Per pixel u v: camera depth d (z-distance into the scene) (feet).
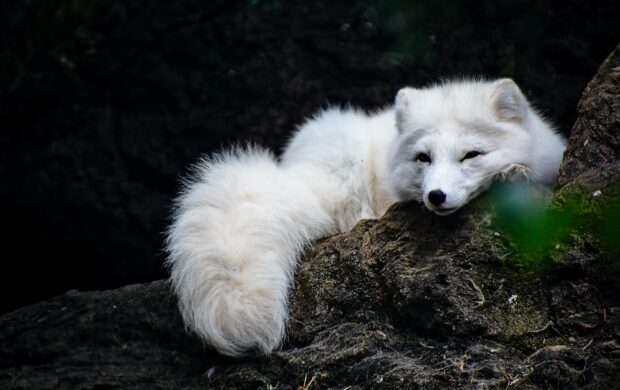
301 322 27.96
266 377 26.84
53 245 46.75
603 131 26.55
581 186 24.73
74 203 46.11
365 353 25.44
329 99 44.01
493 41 41.16
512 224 25.86
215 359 29.01
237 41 45.14
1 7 48.52
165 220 45.47
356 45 43.96
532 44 40.65
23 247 47.24
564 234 24.43
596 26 40.09
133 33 46.21
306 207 30.58
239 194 29.94
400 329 26.07
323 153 32.60
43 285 48.24
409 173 29.04
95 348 30.50
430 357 24.54
